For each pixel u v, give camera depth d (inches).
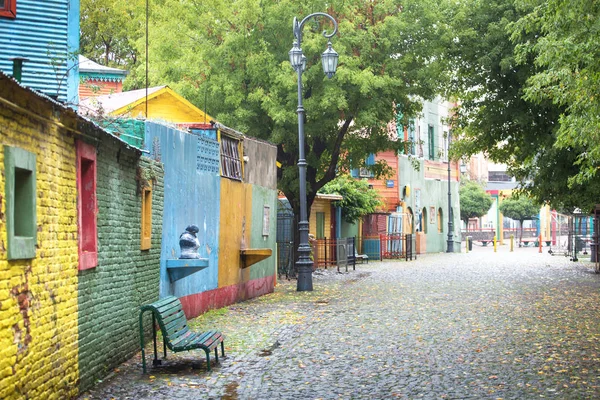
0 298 289.7
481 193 3061.0
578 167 1115.3
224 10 1170.0
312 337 590.9
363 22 1198.9
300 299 875.4
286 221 1328.7
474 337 574.9
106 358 442.0
